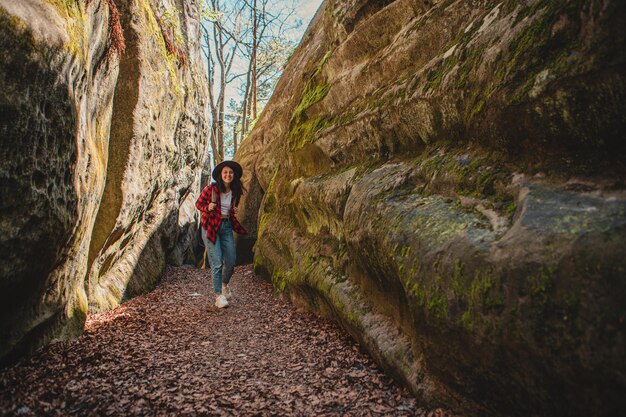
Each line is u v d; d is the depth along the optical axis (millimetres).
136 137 6406
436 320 2479
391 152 4320
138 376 3289
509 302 2031
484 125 2863
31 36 2668
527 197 2283
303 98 6895
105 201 5969
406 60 4406
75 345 3814
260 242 7766
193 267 11125
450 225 2631
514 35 2725
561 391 1908
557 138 2377
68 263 3865
